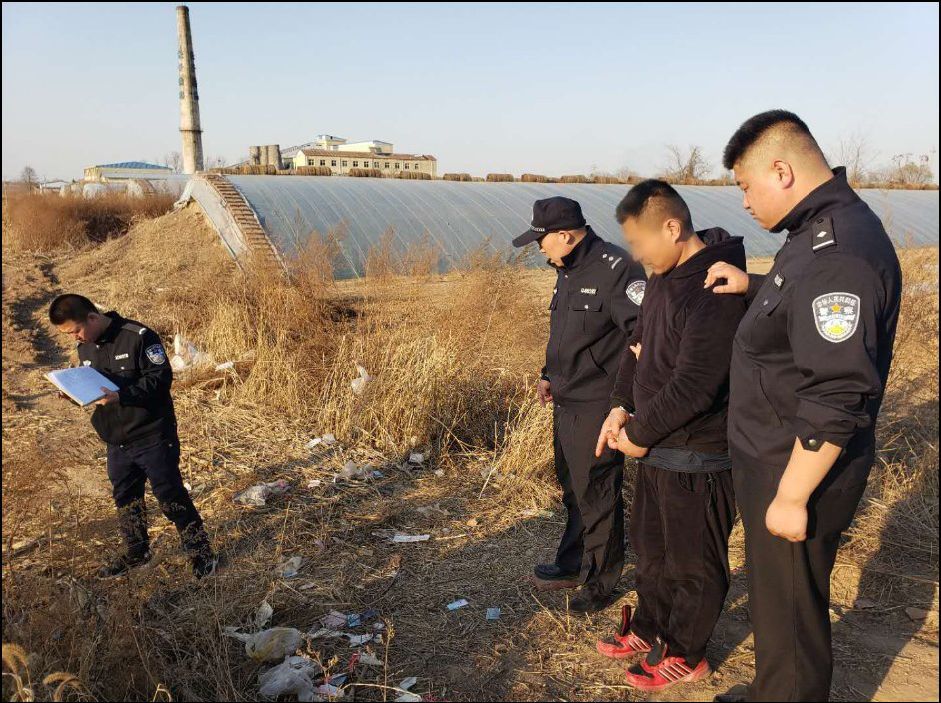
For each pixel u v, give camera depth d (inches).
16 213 655.1
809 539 81.7
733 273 92.6
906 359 255.1
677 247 97.3
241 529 161.3
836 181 78.3
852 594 130.1
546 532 160.9
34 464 133.7
